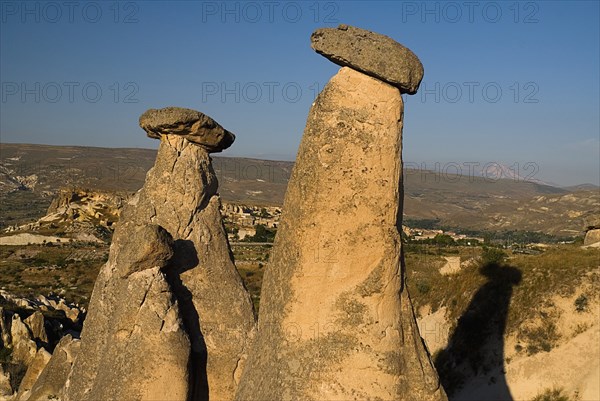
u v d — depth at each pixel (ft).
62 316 110.01
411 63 25.45
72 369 35.63
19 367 72.18
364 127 25.41
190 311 34.06
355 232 25.59
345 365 25.30
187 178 35.60
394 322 26.32
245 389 26.78
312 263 25.77
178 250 34.53
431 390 26.58
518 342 80.53
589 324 79.10
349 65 25.50
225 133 36.70
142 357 30.48
